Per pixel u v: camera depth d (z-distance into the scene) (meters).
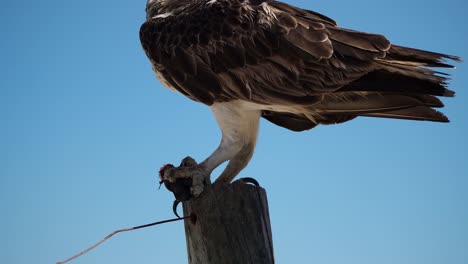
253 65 1.78
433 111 1.77
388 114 1.79
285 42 1.76
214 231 1.62
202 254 1.63
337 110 1.79
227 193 1.62
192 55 1.79
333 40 1.77
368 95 1.77
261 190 1.64
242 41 1.78
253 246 1.61
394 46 1.76
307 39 1.76
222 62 1.78
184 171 1.68
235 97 1.79
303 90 1.77
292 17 1.77
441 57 1.74
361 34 1.76
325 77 1.76
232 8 1.79
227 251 1.61
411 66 1.75
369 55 1.75
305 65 1.76
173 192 1.69
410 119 1.79
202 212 1.63
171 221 1.65
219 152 1.79
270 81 1.77
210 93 1.79
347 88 1.76
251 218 1.62
